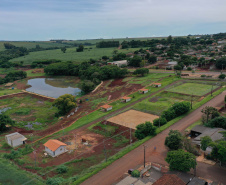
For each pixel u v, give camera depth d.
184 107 66.50
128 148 48.75
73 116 78.38
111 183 36.88
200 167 39.53
